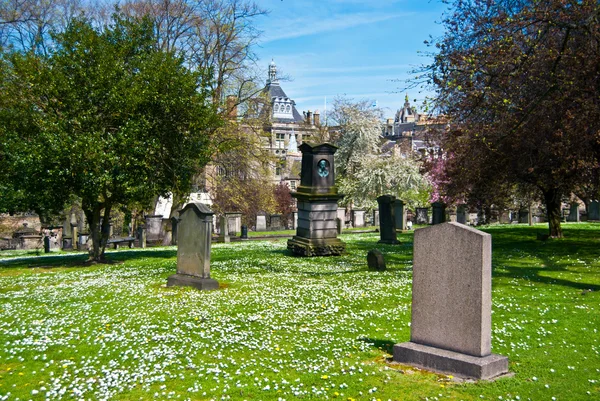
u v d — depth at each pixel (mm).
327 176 22234
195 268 14602
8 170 20250
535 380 6965
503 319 10406
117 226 43062
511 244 23703
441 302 7660
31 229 49062
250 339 9289
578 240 23641
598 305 11492
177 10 34688
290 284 14773
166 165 21562
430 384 6879
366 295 12930
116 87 19594
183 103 20719
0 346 9055
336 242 21984
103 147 19188
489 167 22047
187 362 8070
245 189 39750
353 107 61750
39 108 20250
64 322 10750
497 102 17969
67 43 20219
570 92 17125
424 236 7887
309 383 7090
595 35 16250
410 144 60688
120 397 6723
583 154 19312
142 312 11484
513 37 17578
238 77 36531
